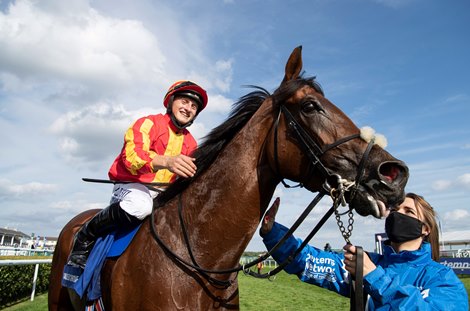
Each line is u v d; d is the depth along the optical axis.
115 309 1.56
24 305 5.33
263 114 1.64
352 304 1.54
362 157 1.41
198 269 1.49
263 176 1.59
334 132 1.48
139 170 1.70
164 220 1.65
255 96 1.81
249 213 1.56
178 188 1.74
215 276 1.53
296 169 1.54
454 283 1.45
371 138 1.45
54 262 2.37
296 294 8.16
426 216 1.69
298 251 1.61
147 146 1.71
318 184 1.53
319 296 7.95
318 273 1.87
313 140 1.49
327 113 1.51
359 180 1.40
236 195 1.56
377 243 7.53
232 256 1.56
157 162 1.61
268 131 1.61
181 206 1.65
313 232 1.57
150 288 1.47
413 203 1.70
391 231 1.62
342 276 1.83
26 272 6.12
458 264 12.58
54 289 2.24
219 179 1.60
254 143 1.61
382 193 1.36
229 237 1.54
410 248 1.63
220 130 1.75
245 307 6.15
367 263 1.43
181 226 1.61
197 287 1.48
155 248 1.55
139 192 1.71
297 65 1.70
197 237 1.56
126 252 1.63
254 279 12.11
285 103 1.60
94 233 1.79
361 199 1.40
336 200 1.43
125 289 1.54
